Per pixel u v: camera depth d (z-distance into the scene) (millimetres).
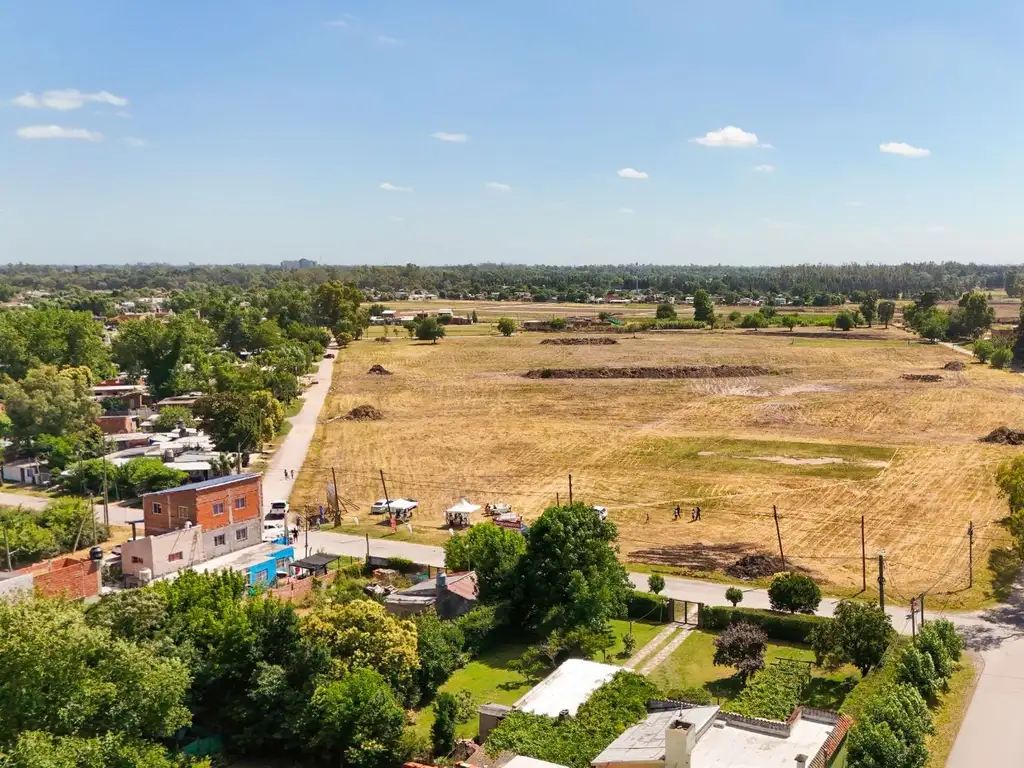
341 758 47219
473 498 105188
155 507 80625
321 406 172000
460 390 188750
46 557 81875
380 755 46219
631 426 147250
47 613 41219
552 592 64375
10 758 35469
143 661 42719
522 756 40094
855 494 102750
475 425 151000
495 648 64250
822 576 75500
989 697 52312
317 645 51250
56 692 40125
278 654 51594
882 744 40594
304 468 122062
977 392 174000
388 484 112562
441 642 57219
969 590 71312
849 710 47344
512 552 69688
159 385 180125
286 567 79312
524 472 117750
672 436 138125
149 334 180500
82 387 136625
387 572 77438
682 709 44438
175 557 75500
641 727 42062
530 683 57344
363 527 93875
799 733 39219
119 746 39000
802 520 93125
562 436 140125
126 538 88438
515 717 45125
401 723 47406
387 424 153375
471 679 58281
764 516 94938
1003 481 72938
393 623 54250
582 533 66062
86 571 68562
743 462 120062
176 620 52875
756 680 52344
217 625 52125
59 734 39438
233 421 124312
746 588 73188
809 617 63000
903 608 67562
